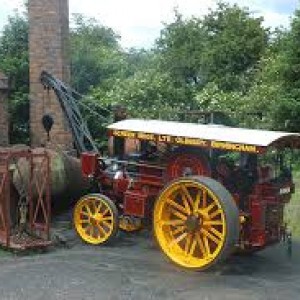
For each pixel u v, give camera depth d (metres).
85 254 10.61
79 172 13.34
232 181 10.20
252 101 21.53
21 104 20.03
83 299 8.18
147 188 11.06
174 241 10.01
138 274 9.37
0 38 22.11
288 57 20.22
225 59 26.62
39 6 17.66
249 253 10.54
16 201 11.70
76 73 26.61
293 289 8.70
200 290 8.61
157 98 22.50
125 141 11.65
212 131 10.26
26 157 10.98
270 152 10.22
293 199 13.90
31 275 9.24
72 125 13.93
